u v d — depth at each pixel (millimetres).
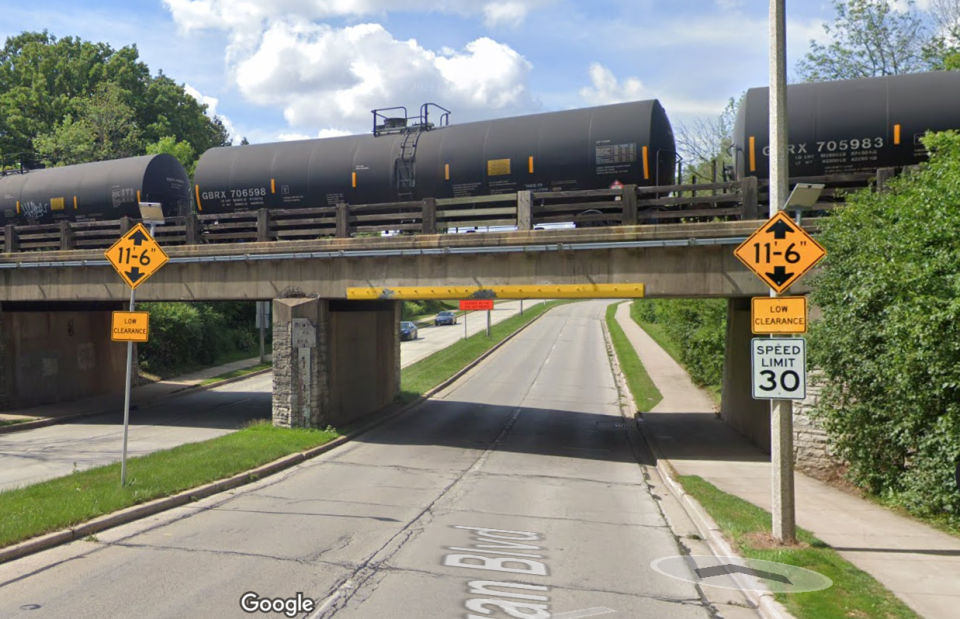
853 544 8781
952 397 9961
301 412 18359
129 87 60656
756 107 15047
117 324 11391
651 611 6832
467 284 17094
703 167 41312
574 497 12453
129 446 17156
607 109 16766
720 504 11031
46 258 21000
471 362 38062
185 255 19203
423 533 9586
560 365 39000
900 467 11414
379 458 15953
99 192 21547
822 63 37250
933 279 10328
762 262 8789
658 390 29078
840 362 12086
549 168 16766
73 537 8945
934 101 14000
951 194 10469
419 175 17953
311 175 19000
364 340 22328
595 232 15680
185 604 6727
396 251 17391
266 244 18484
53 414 22531
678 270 15477
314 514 10547
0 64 58344
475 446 18031
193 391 29875
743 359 19750
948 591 7012
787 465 8734
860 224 12641
